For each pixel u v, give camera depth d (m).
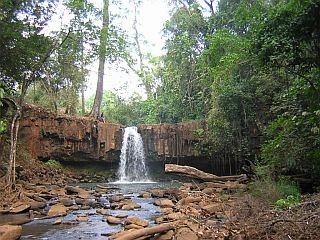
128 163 27.09
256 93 17.36
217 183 15.40
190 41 28.42
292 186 10.72
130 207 11.52
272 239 5.79
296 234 5.75
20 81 16.94
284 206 8.08
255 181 12.40
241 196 11.52
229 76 18.66
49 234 7.79
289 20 9.16
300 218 6.12
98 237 7.42
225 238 6.34
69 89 27.58
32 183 18.38
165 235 6.64
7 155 18.25
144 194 14.99
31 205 11.30
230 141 20.11
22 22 15.69
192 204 10.99
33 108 22.83
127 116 36.47
